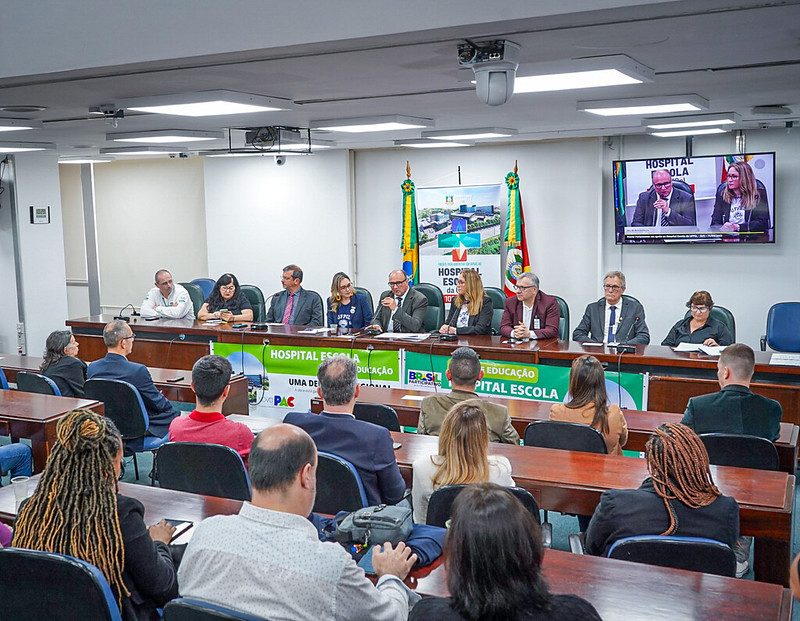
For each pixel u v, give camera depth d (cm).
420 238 962
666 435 246
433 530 234
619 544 235
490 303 666
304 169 1023
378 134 813
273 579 175
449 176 967
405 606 192
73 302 1253
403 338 637
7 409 439
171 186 1161
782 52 397
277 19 333
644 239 838
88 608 194
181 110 530
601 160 877
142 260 1202
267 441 189
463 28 315
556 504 310
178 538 248
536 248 932
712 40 360
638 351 566
